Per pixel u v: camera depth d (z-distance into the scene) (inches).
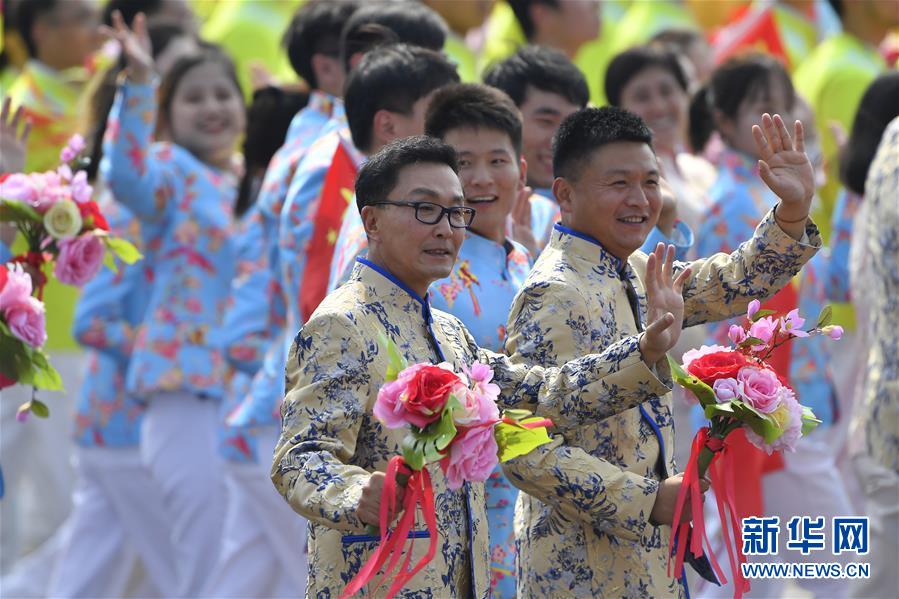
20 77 1266.0
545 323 624.4
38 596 1125.7
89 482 1101.7
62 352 1197.7
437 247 590.9
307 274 820.0
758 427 593.0
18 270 719.1
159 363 1047.6
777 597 999.0
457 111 732.7
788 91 1010.1
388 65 789.9
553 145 661.3
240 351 1000.2
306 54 940.0
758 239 663.8
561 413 599.5
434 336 599.2
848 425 1151.6
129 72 1023.6
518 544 658.2
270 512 1000.9
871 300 880.3
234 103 1104.2
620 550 627.5
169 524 1100.5
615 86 1067.3
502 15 1546.5
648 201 644.7
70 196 754.2
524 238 787.4
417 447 530.6
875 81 1051.9
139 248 1062.4
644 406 638.5
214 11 1667.1
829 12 1600.6
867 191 887.1
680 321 590.9
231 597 1007.0
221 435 1051.3
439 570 578.2
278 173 931.3
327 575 578.9
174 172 1065.5
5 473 1124.5
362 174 600.1
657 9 1663.4
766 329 608.7
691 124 1097.4
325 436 565.9
